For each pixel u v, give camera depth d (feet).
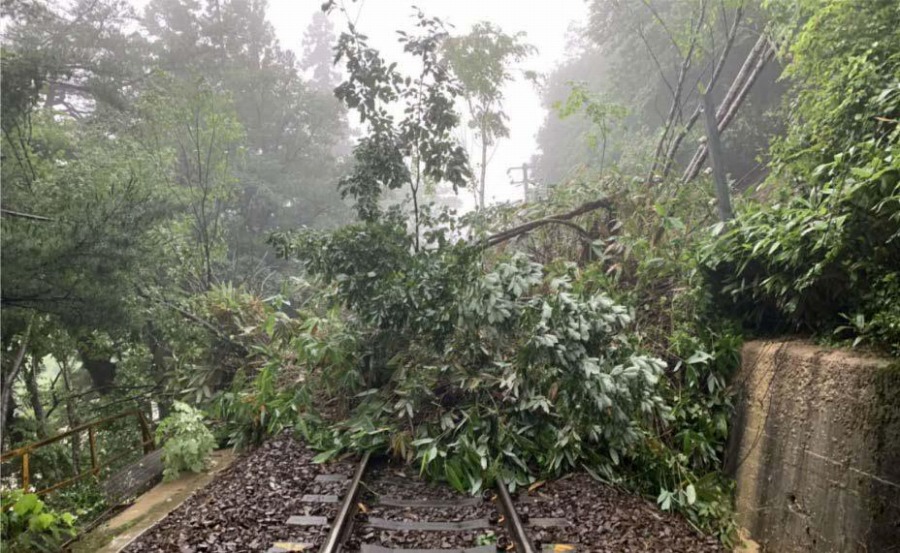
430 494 21.99
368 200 31.07
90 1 55.11
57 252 27.07
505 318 25.00
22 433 40.24
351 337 29.07
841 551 15.44
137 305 32.58
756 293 21.85
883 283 17.20
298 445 26.50
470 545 17.37
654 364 22.06
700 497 20.39
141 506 21.38
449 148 31.50
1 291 27.07
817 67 23.91
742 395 21.84
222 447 29.86
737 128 57.00
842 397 16.43
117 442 44.55
